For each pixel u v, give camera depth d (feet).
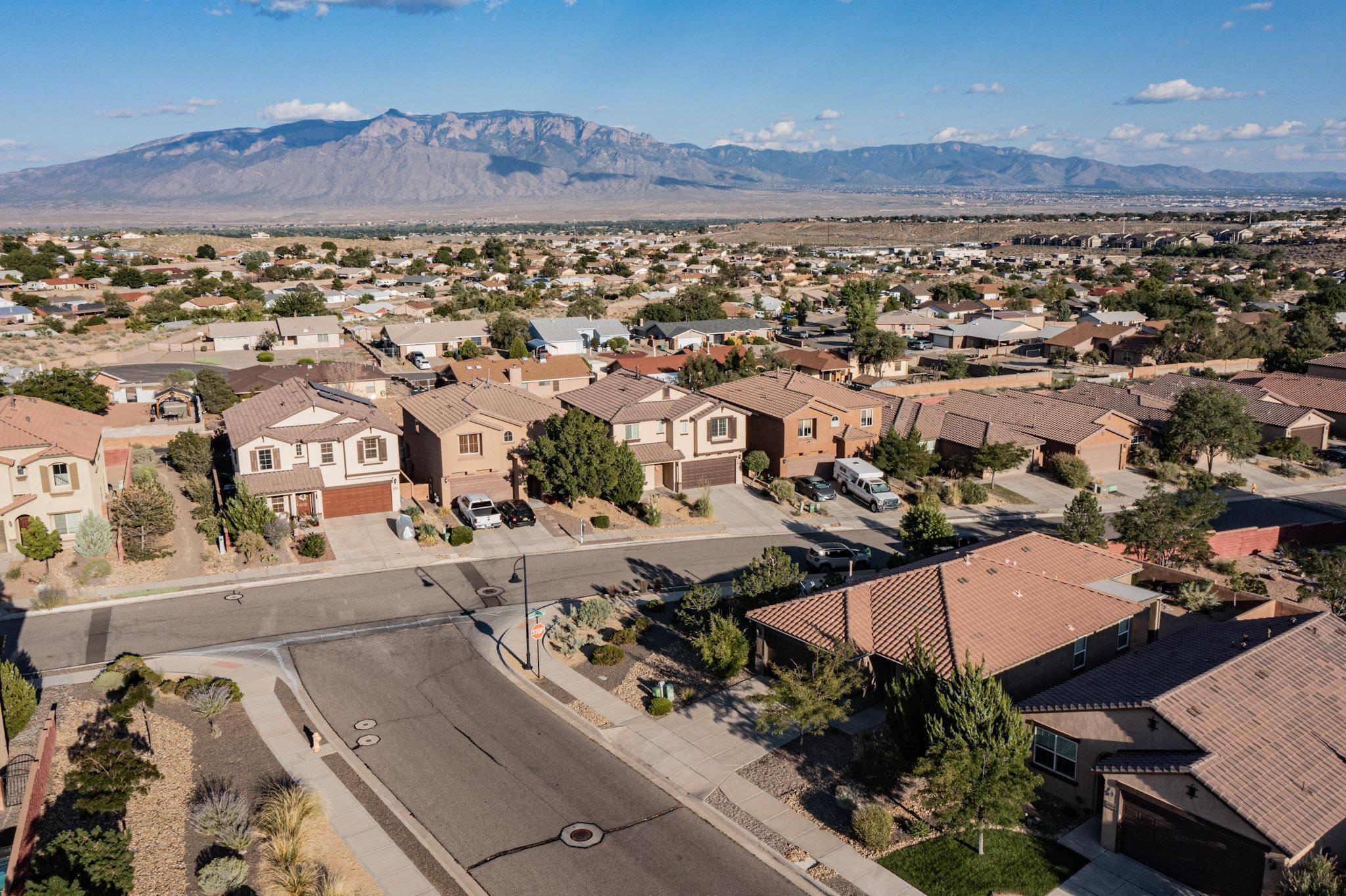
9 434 151.64
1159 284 561.02
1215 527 185.78
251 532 153.69
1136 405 247.70
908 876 77.71
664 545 166.71
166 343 384.47
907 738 88.33
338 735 100.01
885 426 225.76
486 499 174.40
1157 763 77.87
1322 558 149.18
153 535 159.02
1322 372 304.71
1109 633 112.37
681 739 99.71
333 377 291.17
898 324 435.94
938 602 107.96
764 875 77.87
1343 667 93.04
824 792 89.97
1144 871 78.38
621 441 191.21
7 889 71.26
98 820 83.46
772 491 195.62
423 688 111.14
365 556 156.15
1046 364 371.56
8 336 389.19
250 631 126.82
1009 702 84.53
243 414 185.57
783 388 216.54
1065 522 161.79
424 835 82.74
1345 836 75.15
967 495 196.75
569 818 85.66
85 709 104.22
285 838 79.15
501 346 382.22
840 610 110.32
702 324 406.62
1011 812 78.28
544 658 119.34
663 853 80.69
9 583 140.05
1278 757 77.97
